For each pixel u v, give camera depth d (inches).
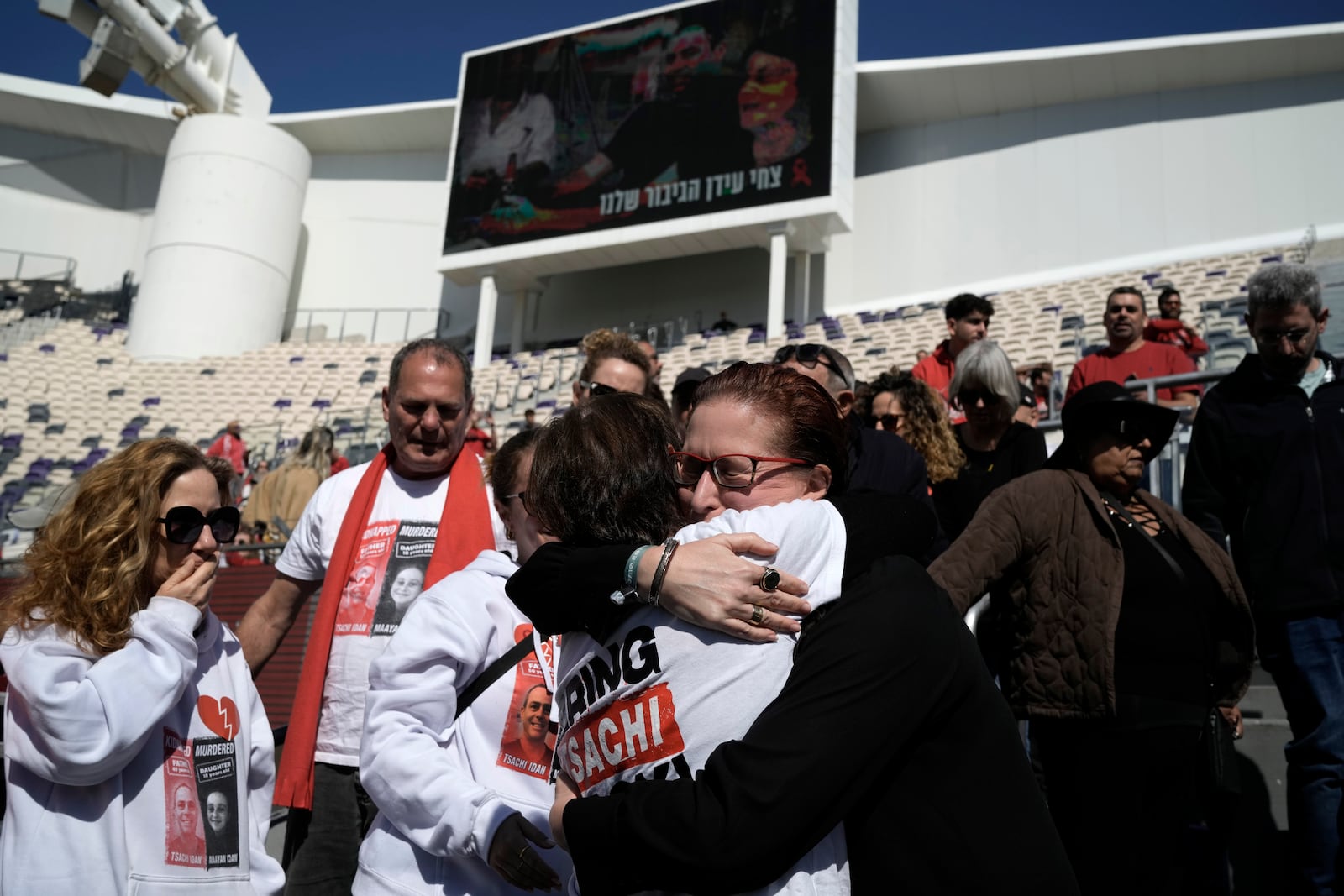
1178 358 208.5
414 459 106.6
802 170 698.2
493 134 810.2
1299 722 109.0
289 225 892.6
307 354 836.0
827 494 57.2
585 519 56.2
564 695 54.8
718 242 735.7
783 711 46.4
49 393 788.6
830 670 46.8
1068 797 95.6
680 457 57.3
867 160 836.6
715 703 48.5
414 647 75.1
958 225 791.1
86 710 72.6
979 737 48.8
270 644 110.2
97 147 1014.4
